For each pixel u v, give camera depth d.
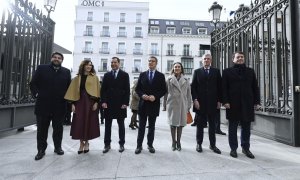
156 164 3.61
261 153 4.30
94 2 43.62
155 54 42.34
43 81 4.09
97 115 4.39
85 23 43.28
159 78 4.44
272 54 6.13
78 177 3.07
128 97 4.55
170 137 5.88
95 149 4.57
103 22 43.31
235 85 4.16
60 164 3.60
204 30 43.78
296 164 3.64
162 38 42.38
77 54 42.78
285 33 5.20
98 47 43.03
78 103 4.29
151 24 44.22
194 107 4.50
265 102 5.88
